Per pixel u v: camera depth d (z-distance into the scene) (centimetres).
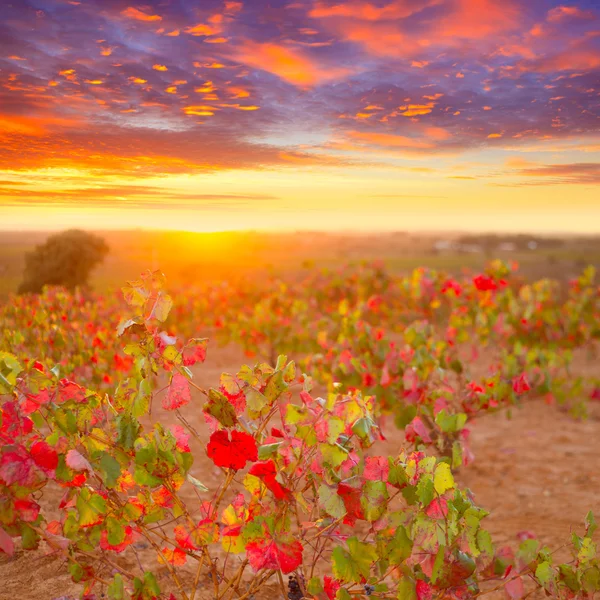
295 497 216
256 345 987
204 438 582
